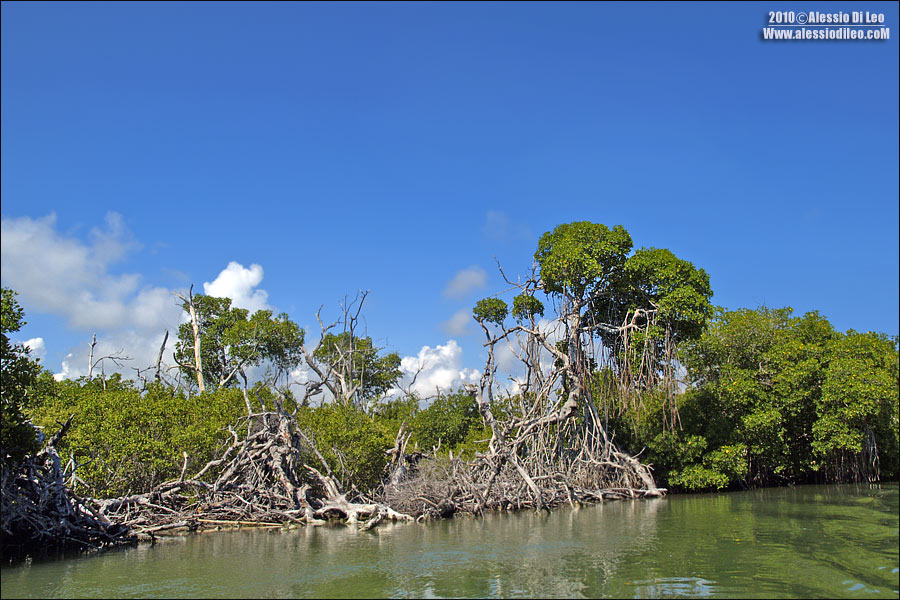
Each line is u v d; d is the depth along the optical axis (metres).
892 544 17.44
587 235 35.75
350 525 24.39
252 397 32.75
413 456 31.61
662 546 18.38
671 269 34.22
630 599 12.93
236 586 14.64
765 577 14.18
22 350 18.14
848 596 12.44
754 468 38.59
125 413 26.28
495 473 29.77
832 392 34.06
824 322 41.62
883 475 41.38
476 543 19.73
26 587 14.70
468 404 42.19
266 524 24.25
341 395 50.28
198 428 26.94
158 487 24.08
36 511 18.12
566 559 16.94
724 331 37.69
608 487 34.22
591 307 36.81
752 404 35.84
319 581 15.02
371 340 56.34
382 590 14.15
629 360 34.03
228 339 48.59
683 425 36.78
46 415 26.81
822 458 38.38
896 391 34.81
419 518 25.72
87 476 23.73
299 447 27.69
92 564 17.17
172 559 17.73
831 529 20.23
